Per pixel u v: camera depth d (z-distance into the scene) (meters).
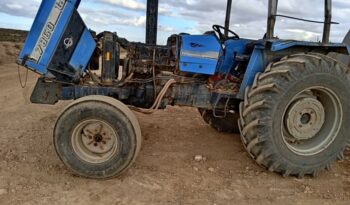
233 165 4.77
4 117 6.64
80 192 3.90
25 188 3.93
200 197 3.90
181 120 6.81
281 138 4.33
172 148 5.29
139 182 4.18
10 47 17.91
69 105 4.12
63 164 4.51
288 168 4.41
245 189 4.13
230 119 5.98
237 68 5.04
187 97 4.86
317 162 4.50
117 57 4.78
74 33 4.54
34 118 6.57
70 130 4.12
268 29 4.50
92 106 4.05
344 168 4.87
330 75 4.39
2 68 13.91
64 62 4.57
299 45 4.54
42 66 4.52
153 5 4.83
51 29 4.47
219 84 4.93
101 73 4.71
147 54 4.85
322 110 4.63
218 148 5.37
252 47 4.79
